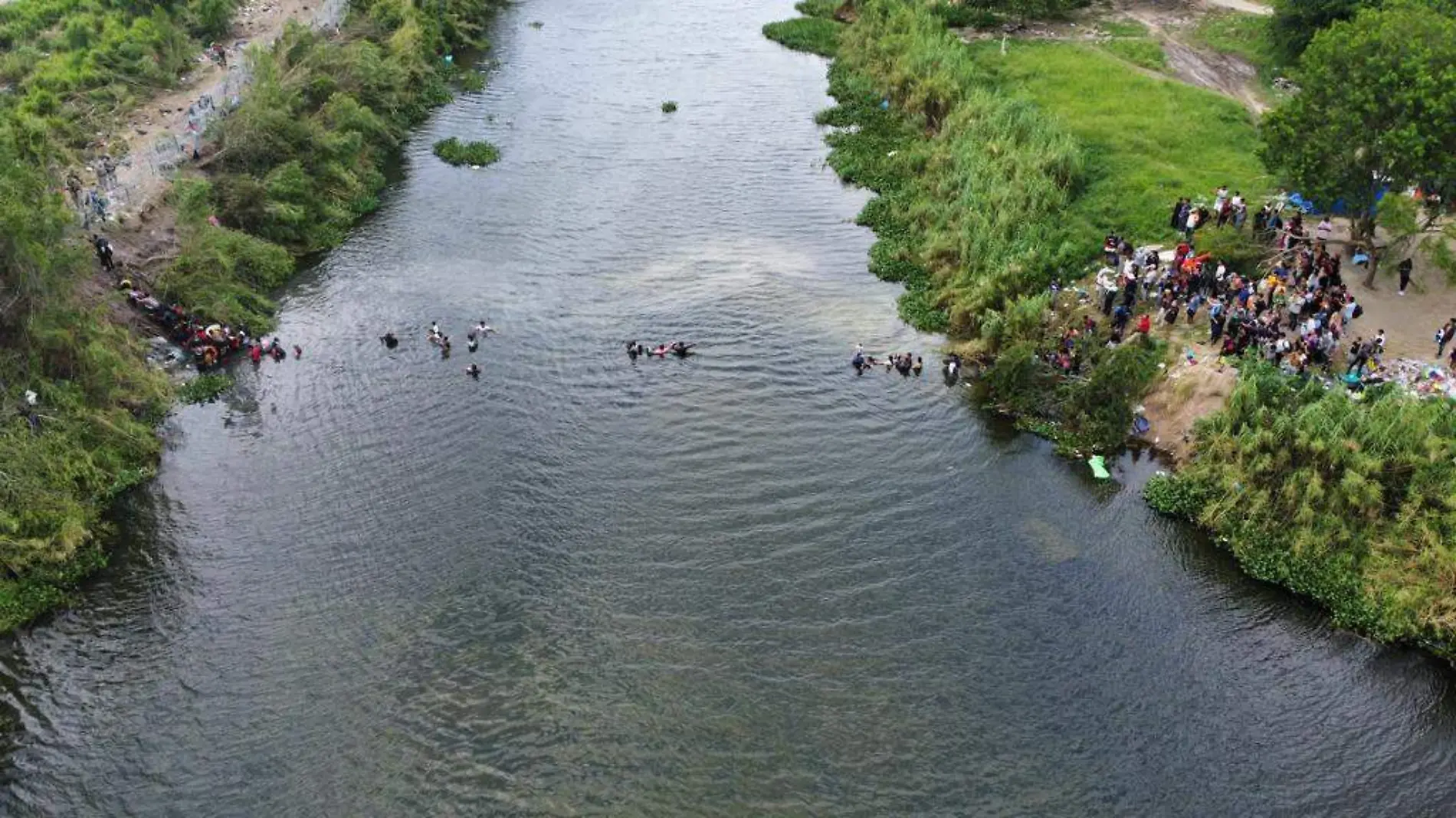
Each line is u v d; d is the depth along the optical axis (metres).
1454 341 51.22
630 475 48.88
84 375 50.06
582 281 65.19
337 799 34.28
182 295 59.56
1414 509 41.72
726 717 37.12
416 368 56.50
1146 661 39.44
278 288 64.69
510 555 44.16
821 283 65.69
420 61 93.94
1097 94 83.62
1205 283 56.34
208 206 63.75
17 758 35.84
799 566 43.78
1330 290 53.91
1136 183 68.94
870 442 51.41
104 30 87.75
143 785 34.88
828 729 36.72
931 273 65.81
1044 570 43.69
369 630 40.59
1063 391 53.16
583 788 34.62
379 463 49.56
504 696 37.84
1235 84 87.44
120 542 45.19
